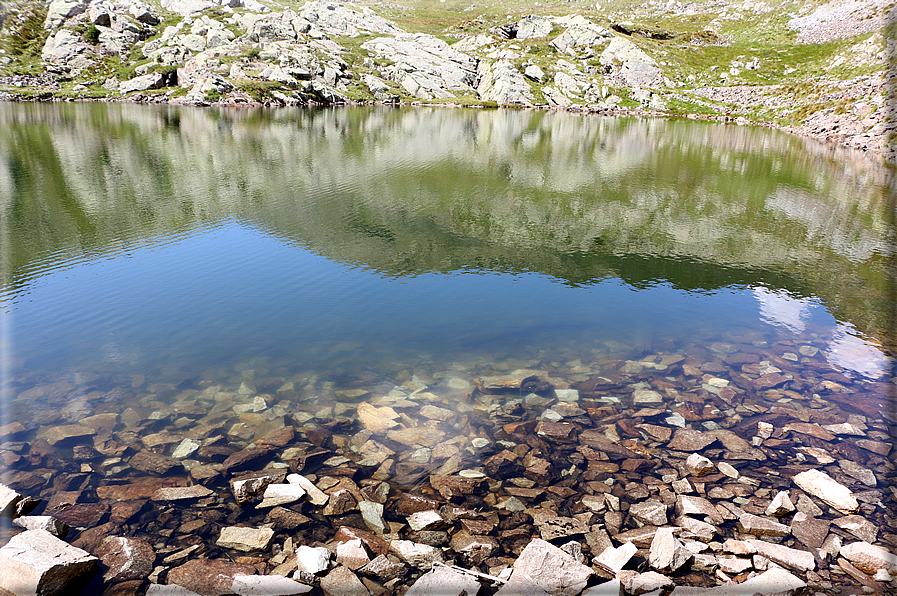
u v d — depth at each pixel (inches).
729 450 414.3
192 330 635.5
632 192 1560.0
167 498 353.1
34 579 259.4
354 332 639.8
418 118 4205.2
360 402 487.8
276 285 789.9
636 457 406.0
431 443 425.1
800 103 4035.4
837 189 1604.3
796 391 510.3
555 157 2272.4
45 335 616.1
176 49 6087.6
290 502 348.8
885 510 340.2
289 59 6013.8
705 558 297.4
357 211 1264.8
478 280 839.1
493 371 552.1
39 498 350.0
